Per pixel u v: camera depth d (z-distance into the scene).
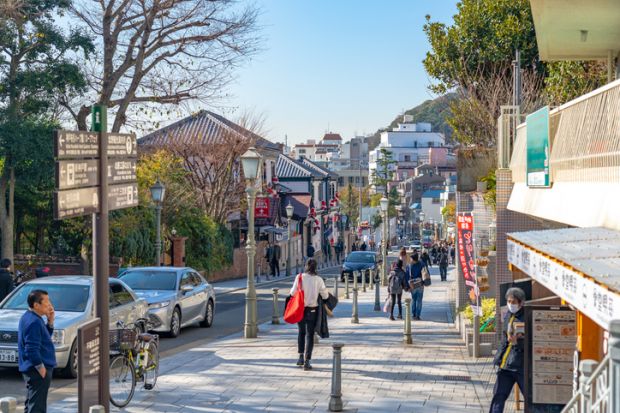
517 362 9.88
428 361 15.88
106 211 8.28
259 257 56.81
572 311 9.67
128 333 11.61
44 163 30.12
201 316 22.75
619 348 4.79
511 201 15.67
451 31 33.59
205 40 25.02
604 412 5.45
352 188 129.25
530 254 8.22
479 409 11.59
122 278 21.73
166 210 39.88
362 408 11.66
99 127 8.16
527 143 13.27
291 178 83.81
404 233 140.88
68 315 14.65
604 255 6.60
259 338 19.92
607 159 8.60
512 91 31.42
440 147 172.38
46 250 37.38
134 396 12.51
